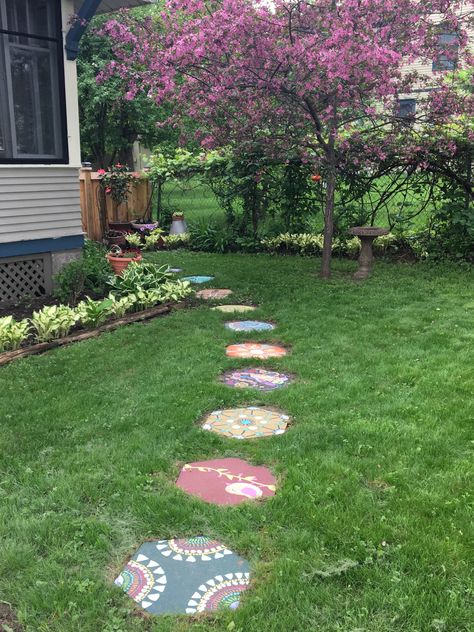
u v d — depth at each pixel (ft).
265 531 8.43
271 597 7.16
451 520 8.54
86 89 54.29
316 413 12.43
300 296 23.25
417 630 6.64
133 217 41.04
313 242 33.60
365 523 8.52
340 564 7.64
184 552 8.11
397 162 29.25
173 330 18.89
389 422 11.76
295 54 21.83
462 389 13.35
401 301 21.93
